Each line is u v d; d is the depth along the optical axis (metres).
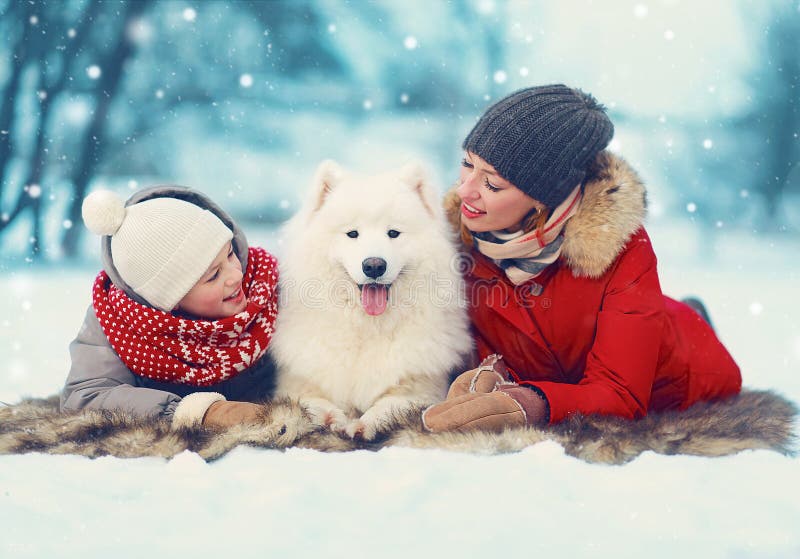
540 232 2.79
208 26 12.34
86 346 2.81
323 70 13.66
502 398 2.54
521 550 1.68
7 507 1.93
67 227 10.48
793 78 13.22
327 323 2.92
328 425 2.66
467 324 3.08
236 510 1.92
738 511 1.89
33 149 10.48
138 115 11.81
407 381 2.91
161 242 2.67
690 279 9.43
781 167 13.44
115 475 2.18
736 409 2.87
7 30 10.41
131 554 1.66
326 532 1.78
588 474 2.18
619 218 2.76
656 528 1.80
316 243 2.96
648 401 2.89
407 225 2.92
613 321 2.75
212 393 2.62
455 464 2.26
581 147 2.79
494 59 13.34
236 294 2.85
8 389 3.79
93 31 10.84
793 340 5.58
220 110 12.64
